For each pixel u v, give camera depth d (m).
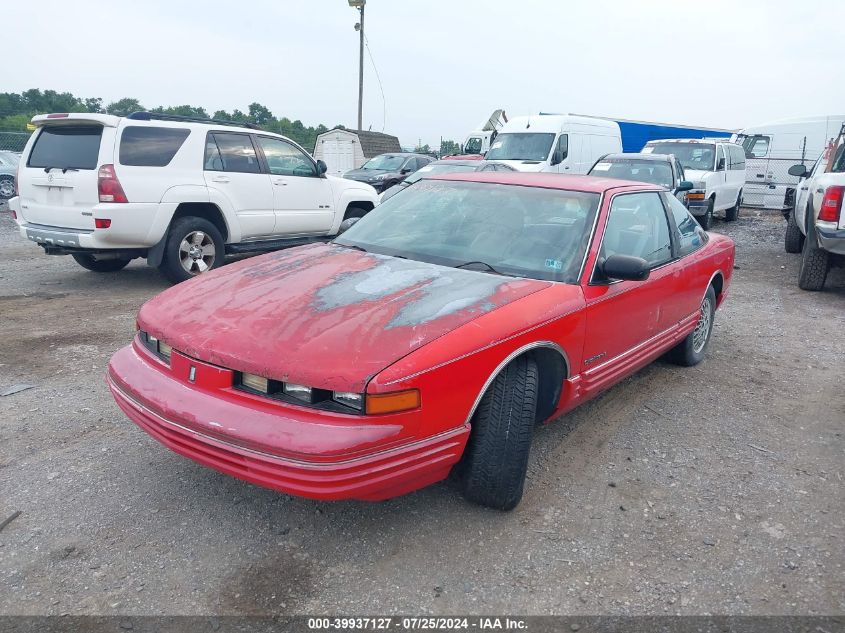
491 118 26.02
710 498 3.50
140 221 7.34
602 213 3.93
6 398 4.44
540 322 3.20
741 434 4.30
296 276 3.49
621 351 4.05
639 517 3.29
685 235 5.06
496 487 3.12
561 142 16.55
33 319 6.39
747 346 6.25
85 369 5.02
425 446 2.74
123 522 3.09
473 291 3.29
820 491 3.61
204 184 7.96
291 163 9.17
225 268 3.78
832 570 2.92
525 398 3.11
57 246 7.48
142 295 7.55
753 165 19.12
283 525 3.10
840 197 7.70
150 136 7.48
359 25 30.89
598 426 4.34
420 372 2.67
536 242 3.82
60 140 7.46
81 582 2.68
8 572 2.72
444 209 4.23
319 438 2.55
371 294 3.21
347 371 2.60
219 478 3.49
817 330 6.87
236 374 2.77
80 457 3.67
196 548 2.92
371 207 10.52
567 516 3.27
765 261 11.34
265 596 2.64
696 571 2.89
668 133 26.70
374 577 2.77
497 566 2.87
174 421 2.83
